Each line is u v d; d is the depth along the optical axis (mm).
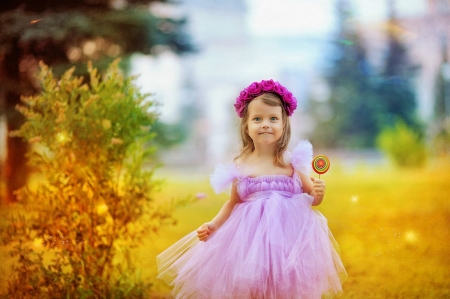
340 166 16484
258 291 3270
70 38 9961
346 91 28844
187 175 19359
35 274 3871
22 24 9422
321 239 3457
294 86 33625
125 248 4199
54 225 3955
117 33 10453
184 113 36375
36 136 4016
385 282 4527
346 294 4246
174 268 3645
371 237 6168
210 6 36844
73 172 3973
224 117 34781
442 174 12688
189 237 3791
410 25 15594
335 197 9875
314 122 29812
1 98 9812
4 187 10008
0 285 4340
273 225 3396
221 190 3744
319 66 30703
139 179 4129
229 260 3383
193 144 33219
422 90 24734
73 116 3951
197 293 3434
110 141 4008
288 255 3330
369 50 25141
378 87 28312
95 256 3941
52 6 9922
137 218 4094
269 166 3748
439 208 7965
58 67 9883
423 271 4789
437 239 5918
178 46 12617
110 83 4082
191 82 37094
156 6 12000
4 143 10250
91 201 3980
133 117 4078
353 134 29031
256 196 3602
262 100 3746
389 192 10219
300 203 3525
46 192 3977
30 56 10078
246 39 37125
